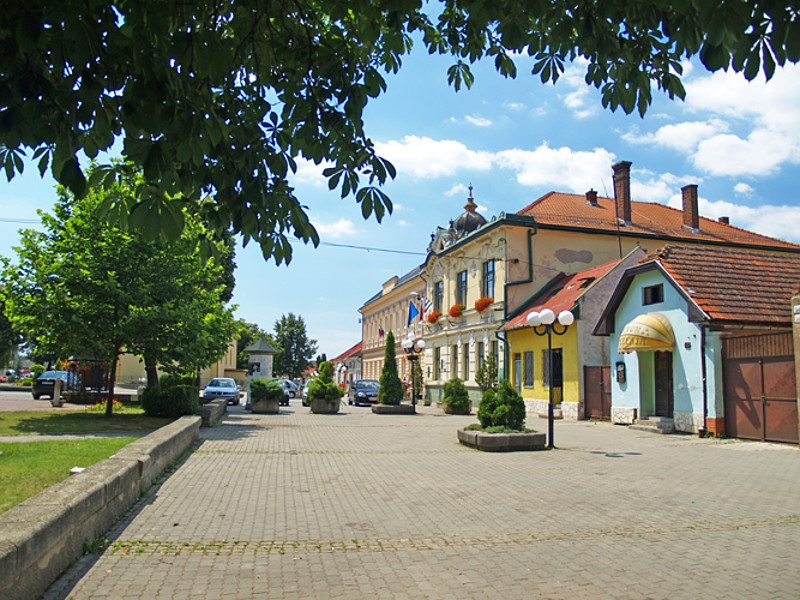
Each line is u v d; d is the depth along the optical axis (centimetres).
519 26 406
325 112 439
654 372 1781
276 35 446
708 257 1675
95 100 339
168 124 333
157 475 880
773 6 304
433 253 3547
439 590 457
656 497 796
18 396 3462
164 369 1803
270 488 841
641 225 3075
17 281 1633
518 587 464
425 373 3750
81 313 1622
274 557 533
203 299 1827
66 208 1697
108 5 322
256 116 439
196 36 329
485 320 2916
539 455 1202
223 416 2214
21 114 328
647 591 456
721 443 1362
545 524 657
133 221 382
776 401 1330
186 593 441
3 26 310
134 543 559
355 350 6912
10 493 599
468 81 554
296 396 4828
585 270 2742
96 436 1297
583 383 2125
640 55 441
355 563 520
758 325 1480
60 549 462
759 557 539
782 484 886
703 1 296
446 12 520
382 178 436
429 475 963
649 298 1752
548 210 3022
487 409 1384
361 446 1345
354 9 423
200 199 461
